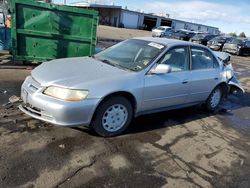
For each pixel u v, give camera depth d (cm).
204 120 587
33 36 823
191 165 393
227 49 2481
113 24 5872
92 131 449
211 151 445
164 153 416
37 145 390
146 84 461
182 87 529
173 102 529
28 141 398
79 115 395
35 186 308
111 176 342
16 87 637
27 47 830
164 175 359
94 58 532
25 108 424
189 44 555
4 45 955
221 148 461
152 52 500
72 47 863
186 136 489
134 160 385
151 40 545
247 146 483
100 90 405
